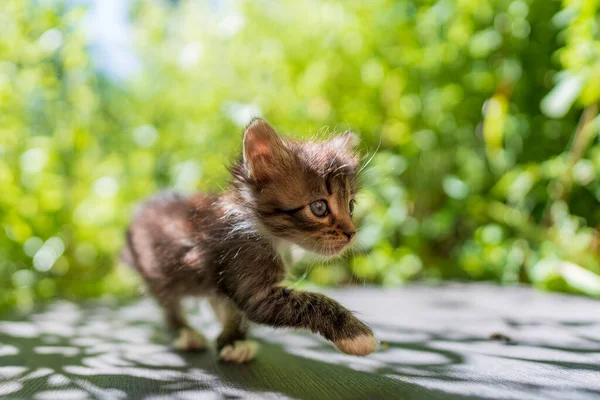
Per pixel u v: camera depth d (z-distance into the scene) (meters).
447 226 0.82
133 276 0.60
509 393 0.39
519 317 0.56
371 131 0.84
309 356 0.48
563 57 0.69
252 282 0.48
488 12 0.78
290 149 0.50
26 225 0.74
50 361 0.47
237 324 0.50
